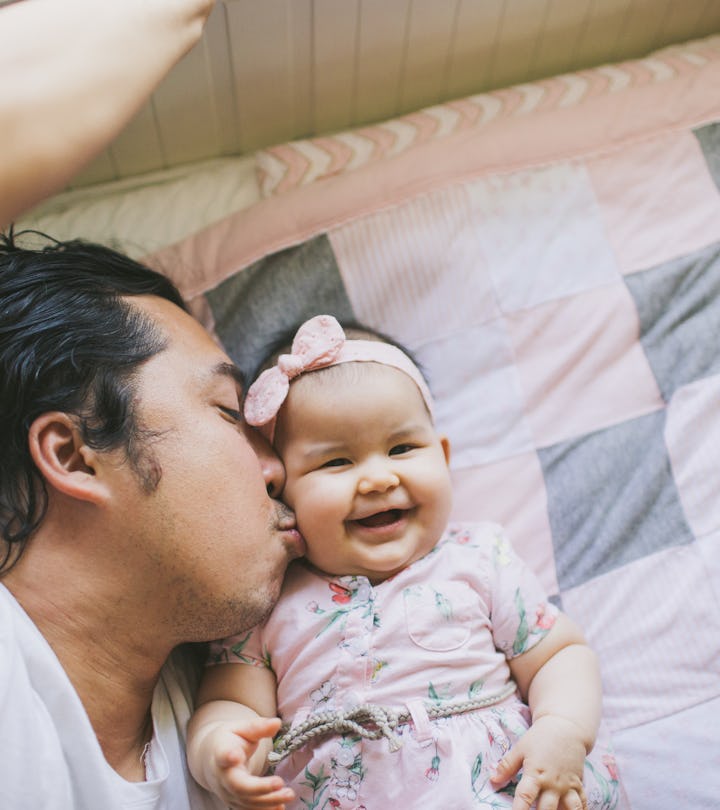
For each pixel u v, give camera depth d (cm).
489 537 100
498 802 84
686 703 101
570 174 123
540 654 96
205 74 122
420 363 118
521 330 118
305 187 123
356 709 87
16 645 74
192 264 121
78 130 72
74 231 128
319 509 93
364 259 120
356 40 125
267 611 87
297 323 118
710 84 126
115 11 76
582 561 109
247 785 76
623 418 115
